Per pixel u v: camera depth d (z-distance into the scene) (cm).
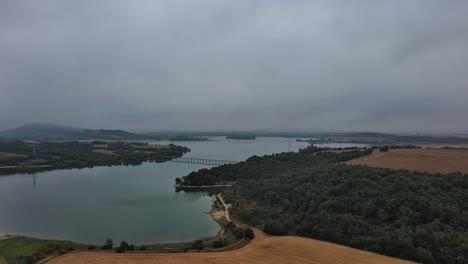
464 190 6300
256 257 5694
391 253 5453
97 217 9100
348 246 5947
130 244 6831
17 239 7000
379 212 6353
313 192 8038
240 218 8625
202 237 7438
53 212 9619
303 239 6391
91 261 5628
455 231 5366
